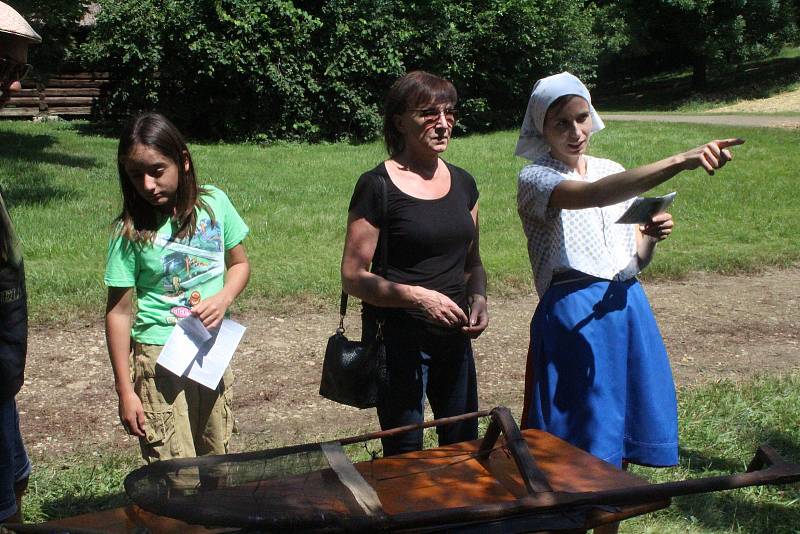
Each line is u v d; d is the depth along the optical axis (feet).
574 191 10.11
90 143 58.13
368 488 7.54
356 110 68.28
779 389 18.63
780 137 59.82
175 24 63.36
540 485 7.76
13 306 8.89
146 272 10.19
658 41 117.29
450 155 53.98
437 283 10.85
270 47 65.16
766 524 12.91
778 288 27.40
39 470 14.12
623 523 12.78
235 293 10.64
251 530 6.84
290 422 16.70
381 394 10.82
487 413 8.77
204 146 62.08
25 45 9.27
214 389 10.45
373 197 10.58
